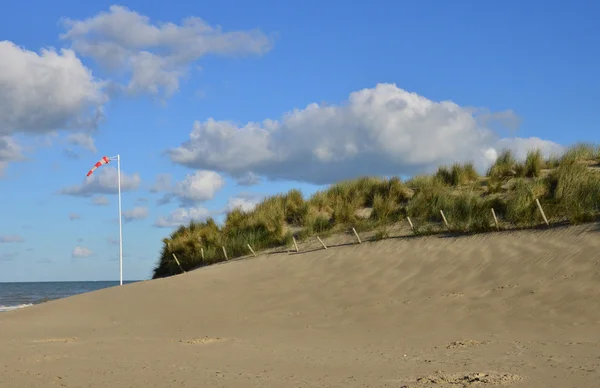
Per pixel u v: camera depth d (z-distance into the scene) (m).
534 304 13.56
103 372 9.41
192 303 18.05
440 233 20.67
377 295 16.44
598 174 20.98
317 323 14.62
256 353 11.08
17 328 16.19
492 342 11.12
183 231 31.17
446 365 9.09
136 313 17.47
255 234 26.62
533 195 20.20
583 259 15.27
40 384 8.54
